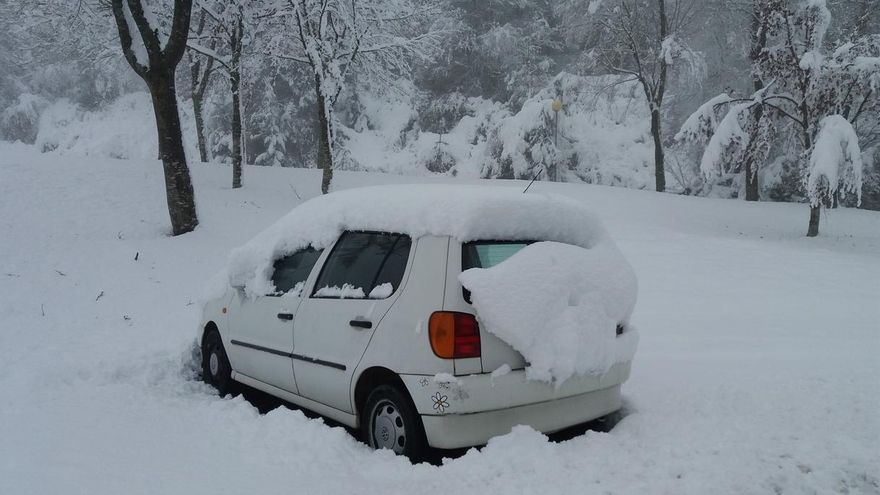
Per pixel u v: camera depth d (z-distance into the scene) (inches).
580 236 184.9
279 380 205.8
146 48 533.3
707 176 805.2
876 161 1203.2
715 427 171.9
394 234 178.1
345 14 797.9
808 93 777.6
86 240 507.2
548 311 159.5
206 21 1008.9
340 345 177.2
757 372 239.5
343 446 164.7
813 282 484.1
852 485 135.0
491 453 148.1
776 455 150.5
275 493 138.1
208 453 162.4
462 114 1713.8
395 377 163.5
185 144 570.3
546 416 162.2
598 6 1231.5
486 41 1676.9
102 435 175.3
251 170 1010.1
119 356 278.1
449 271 157.5
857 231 842.8
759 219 903.7
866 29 944.3
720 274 511.5
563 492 133.3
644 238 695.7
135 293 404.8
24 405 204.1
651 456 151.6
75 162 793.6
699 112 850.1
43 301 374.6
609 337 170.6
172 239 535.2
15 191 622.5
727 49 1243.8
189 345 273.3
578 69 1350.9
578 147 1434.5
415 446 155.8
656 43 1232.2
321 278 195.2
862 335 313.9
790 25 828.0
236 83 826.8
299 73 1503.4
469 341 152.9
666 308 386.3
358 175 1040.8
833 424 172.7
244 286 226.1
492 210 163.8
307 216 213.6
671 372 242.1
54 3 788.6
